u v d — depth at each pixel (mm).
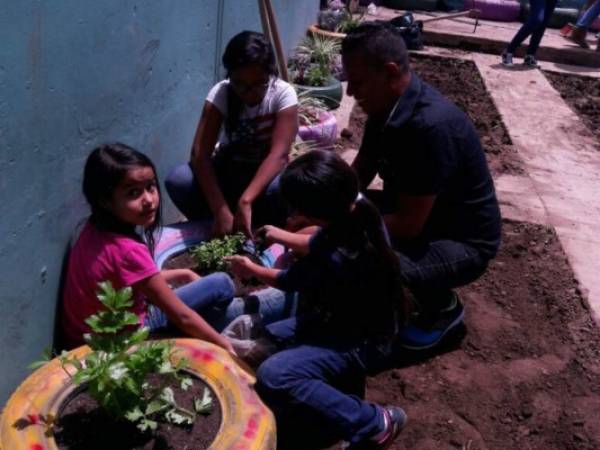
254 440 2092
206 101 3500
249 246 3330
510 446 2754
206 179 3426
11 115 2164
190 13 3727
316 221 2484
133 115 3168
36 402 2129
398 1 11289
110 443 2074
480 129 6613
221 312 2955
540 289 3879
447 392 3008
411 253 3014
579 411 2941
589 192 5266
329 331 2658
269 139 3564
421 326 3172
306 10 7910
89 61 2633
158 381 2301
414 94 2820
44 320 2602
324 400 2479
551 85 8398
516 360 3260
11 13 2080
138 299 2525
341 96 6516
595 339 3434
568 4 11320
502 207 4840
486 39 9672
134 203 2410
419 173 2830
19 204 2299
